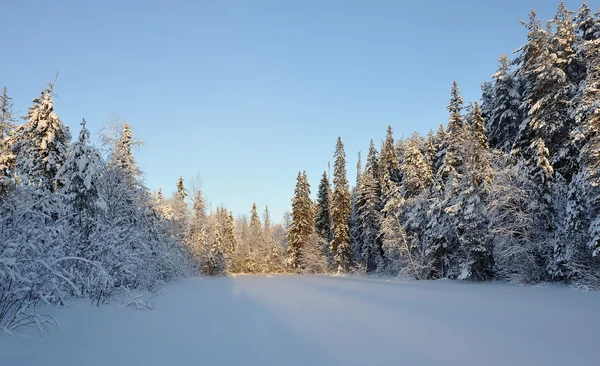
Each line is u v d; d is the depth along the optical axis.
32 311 6.91
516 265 20.92
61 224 9.42
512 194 20.98
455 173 26.39
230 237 62.41
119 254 10.95
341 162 46.69
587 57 18.53
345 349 5.64
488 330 7.29
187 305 10.99
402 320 8.49
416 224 30.16
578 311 10.04
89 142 12.52
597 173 15.54
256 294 15.32
